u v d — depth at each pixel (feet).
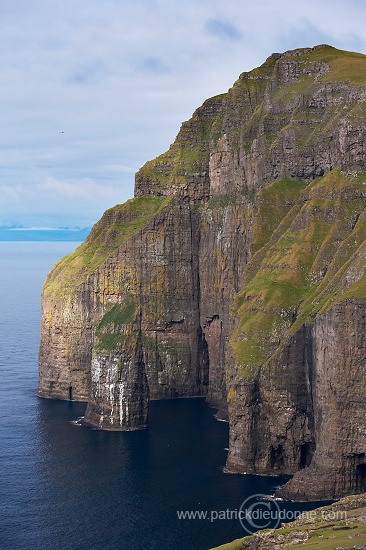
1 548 621.31
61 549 619.26
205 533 631.56
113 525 651.66
